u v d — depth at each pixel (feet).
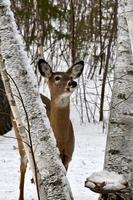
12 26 22.90
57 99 36.58
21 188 36.22
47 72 39.11
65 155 36.58
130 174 28.30
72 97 68.80
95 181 26.55
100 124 60.85
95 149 50.31
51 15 63.57
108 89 72.33
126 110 29.19
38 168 22.72
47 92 69.10
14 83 22.16
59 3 78.69
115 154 28.89
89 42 81.05
